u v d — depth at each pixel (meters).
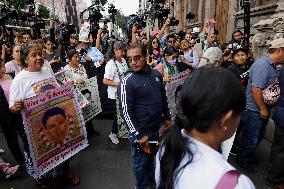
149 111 2.81
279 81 3.13
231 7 9.10
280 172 3.27
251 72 3.50
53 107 3.24
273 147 3.29
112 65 4.66
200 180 0.87
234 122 0.96
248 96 3.62
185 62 5.34
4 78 3.94
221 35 10.80
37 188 3.62
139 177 3.00
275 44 3.21
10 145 3.99
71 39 8.72
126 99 2.77
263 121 3.62
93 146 4.85
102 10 11.12
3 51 6.62
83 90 4.74
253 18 7.44
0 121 3.71
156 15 11.65
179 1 20.31
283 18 5.05
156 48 6.70
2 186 3.68
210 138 0.96
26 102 2.94
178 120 1.00
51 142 3.23
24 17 13.62
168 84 4.18
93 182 3.73
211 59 3.79
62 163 3.57
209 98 0.90
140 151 2.85
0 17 10.66
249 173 3.82
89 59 6.50
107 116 6.32
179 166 0.94
